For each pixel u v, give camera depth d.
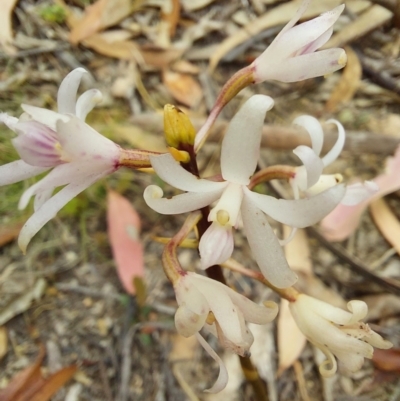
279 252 0.07
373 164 0.16
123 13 0.19
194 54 0.18
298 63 0.07
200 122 0.16
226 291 0.07
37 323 0.14
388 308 0.13
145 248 0.15
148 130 0.16
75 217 0.15
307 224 0.06
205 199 0.07
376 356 0.12
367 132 0.16
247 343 0.07
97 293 0.14
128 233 0.14
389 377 0.13
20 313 0.14
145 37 0.19
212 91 0.17
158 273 0.14
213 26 0.19
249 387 0.13
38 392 0.12
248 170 0.06
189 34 0.19
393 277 0.14
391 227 0.14
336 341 0.08
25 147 0.07
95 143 0.07
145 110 0.17
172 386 0.13
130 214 0.14
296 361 0.13
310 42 0.07
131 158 0.07
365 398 0.12
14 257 0.15
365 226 0.15
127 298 0.14
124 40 0.18
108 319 0.14
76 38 0.18
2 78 0.18
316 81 0.18
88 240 0.15
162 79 0.18
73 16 0.19
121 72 0.18
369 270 0.13
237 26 0.19
